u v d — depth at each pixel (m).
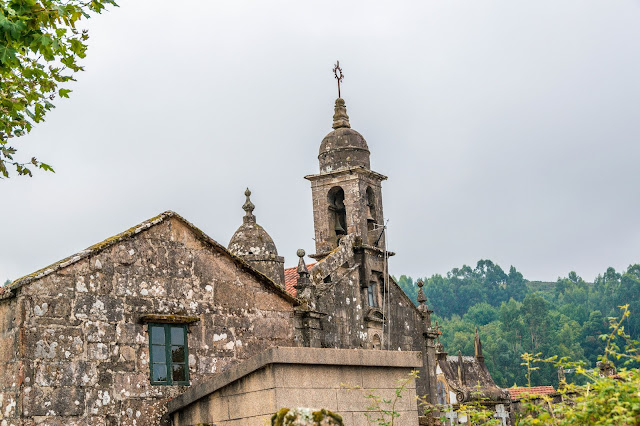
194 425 18.20
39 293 18.08
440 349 49.44
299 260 25.66
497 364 93.62
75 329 18.39
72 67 16.06
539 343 100.19
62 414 17.86
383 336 29.52
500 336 101.75
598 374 11.50
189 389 19.23
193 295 20.50
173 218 20.48
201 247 20.94
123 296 19.27
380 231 30.48
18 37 14.27
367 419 16.36
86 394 18.27
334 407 16.41
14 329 17.89
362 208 30.19
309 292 25.30
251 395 16.50
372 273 29.62
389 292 30.41
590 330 103.00
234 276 21.50
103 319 18.83
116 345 18.92
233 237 26.30
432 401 31.30
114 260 19.28
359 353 16.89
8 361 17.92
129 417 18.73
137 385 19.02
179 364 19.88
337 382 16.58
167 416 19.12
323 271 27.36
